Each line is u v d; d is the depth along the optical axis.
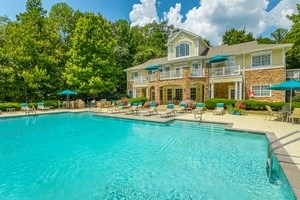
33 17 29.52
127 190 5.36
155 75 26.70
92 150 8.98
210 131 12.59
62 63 32.34
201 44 27.91
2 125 15.93
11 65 26.88
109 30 33.31
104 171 6.64
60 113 22.53
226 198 4.85
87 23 29.72
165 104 28.73
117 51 42.50
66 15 35.84
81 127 14.93
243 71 22.14
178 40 28.97
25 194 5.23
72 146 9.64
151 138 11.15
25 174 6.45
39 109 24.78
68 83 29.34
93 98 35.47
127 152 8.64
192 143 9.93
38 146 9.66
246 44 25.28
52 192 5.30
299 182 4.66
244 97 22.14
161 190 5.34
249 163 7.11
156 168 6.83
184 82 23.44
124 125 15.54
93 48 30.53
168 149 8.99
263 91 20.81
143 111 21.52
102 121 17.66
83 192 5.29
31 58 27.48
